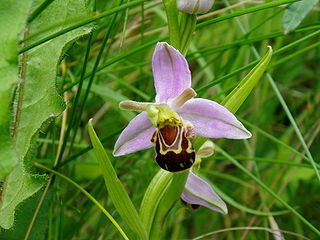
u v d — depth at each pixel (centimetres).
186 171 13
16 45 10
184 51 13
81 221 16
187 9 12
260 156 21
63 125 16
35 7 11
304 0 15
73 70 18
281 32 16
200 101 13
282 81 22
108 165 12
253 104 21
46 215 14
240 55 20
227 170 20
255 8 14
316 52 22
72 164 18
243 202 19
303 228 19
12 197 11
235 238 19
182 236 19
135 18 19
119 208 13
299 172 19
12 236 14
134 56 19
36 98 11
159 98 13
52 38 11
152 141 13
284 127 21
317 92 22
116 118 20
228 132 13
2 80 10
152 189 14
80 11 12
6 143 10
